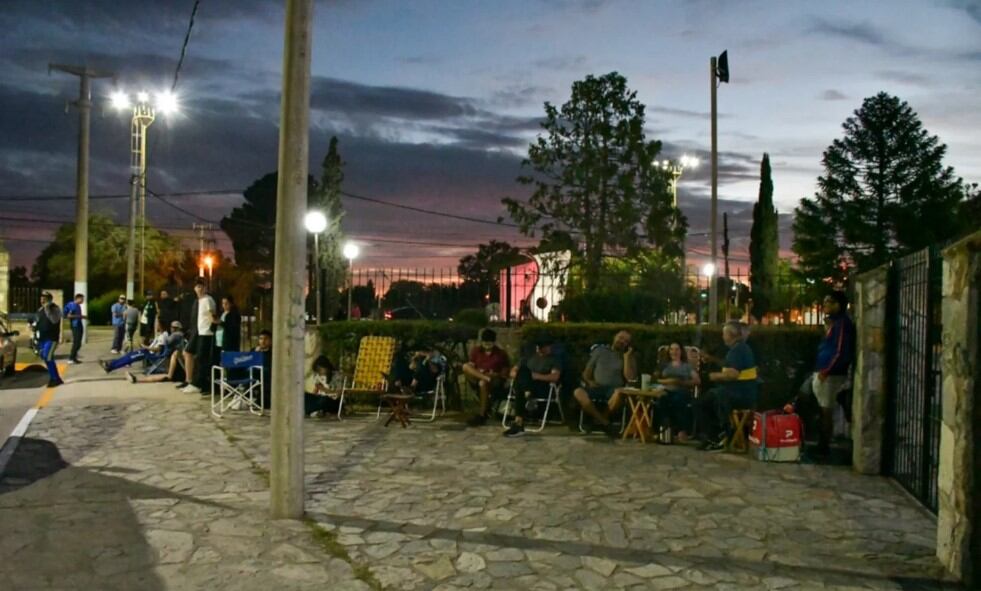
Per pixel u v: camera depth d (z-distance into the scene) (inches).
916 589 216.2
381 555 234.8
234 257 2440.9
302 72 261.3
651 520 272.1
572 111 722.8
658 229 708.7
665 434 405.1
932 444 292.7
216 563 226.1
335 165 1385.3
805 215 1498.5
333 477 324.2
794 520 275.0
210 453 364.2
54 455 358.6
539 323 494.0
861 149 1460.4
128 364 636.7
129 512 271.0
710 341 464.8
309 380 518.6
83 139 976.9
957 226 1460.4
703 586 215.2
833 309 378.6
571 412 455.8
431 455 369.4
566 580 218.2
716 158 680.4
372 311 611.2
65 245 2340.1
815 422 417.4
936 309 296.8
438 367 475.2
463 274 593.9
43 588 206.8
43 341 593.0
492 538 251.0
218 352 536.4
